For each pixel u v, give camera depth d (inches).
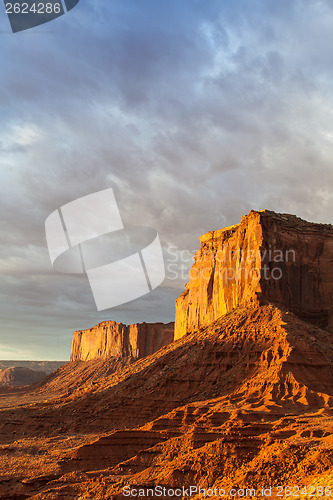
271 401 3585.1
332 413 3292.3
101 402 4753.9
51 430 4650.6
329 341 4503.0
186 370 4478.3
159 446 2925.7
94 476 2928.2
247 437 2691.9
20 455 3695.9
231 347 4436.5
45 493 2689.5
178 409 3590.1
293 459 2176.4
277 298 4965.6
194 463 2511.1
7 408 6323.8
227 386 4097.0
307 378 3833.7
